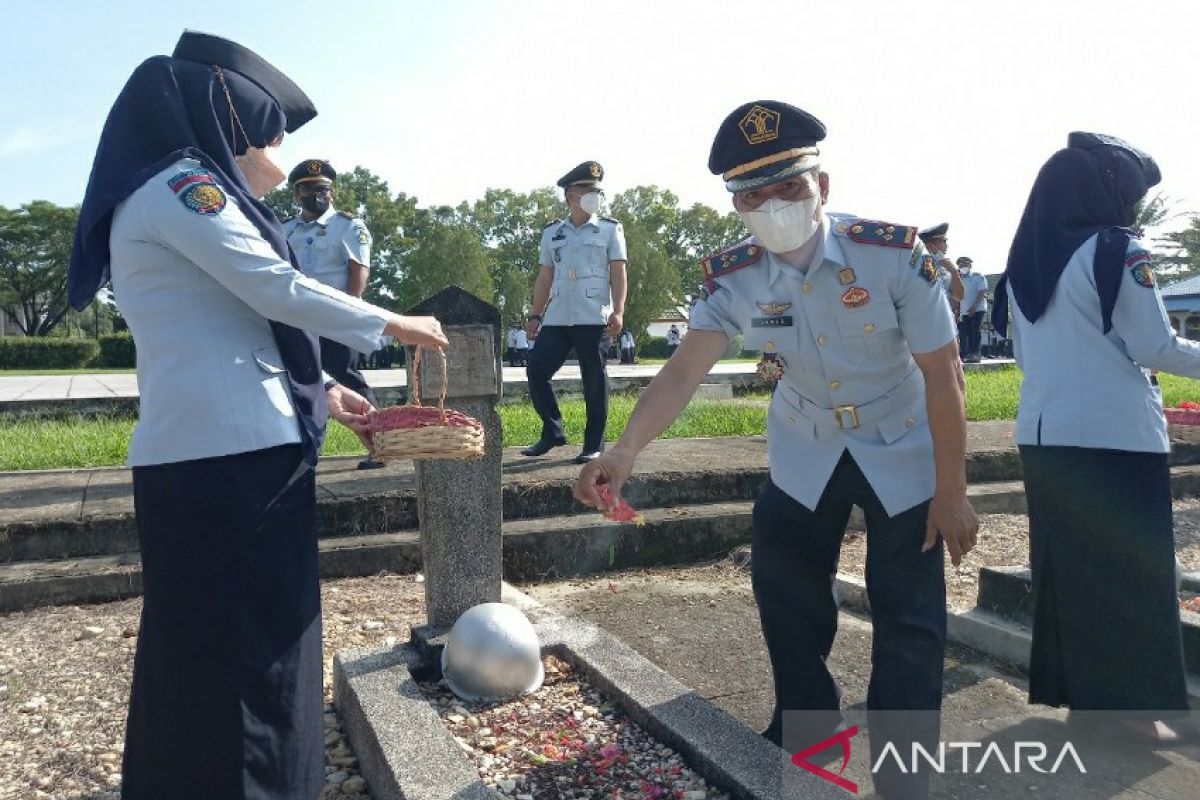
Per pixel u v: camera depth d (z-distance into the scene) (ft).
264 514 7.73
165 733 7.62
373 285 213.87
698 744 9.76
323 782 8.39
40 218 201.57
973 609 14.66
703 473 20.94
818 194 8.65
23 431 31.94
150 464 7.64
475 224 229.66
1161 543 10.43
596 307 22.49
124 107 7.79
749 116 8.36
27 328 220.84
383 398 41.52
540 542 18.35
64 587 16.47
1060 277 10.80
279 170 8.63
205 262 7.42
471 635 11.53
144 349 7.74
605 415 23.04
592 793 9.34
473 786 8.90
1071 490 10.61
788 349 9.25
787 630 9.78
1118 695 10.55
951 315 8.94
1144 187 11.09
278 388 7.98
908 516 9.07
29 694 12.82
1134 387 10.49
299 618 7.98
